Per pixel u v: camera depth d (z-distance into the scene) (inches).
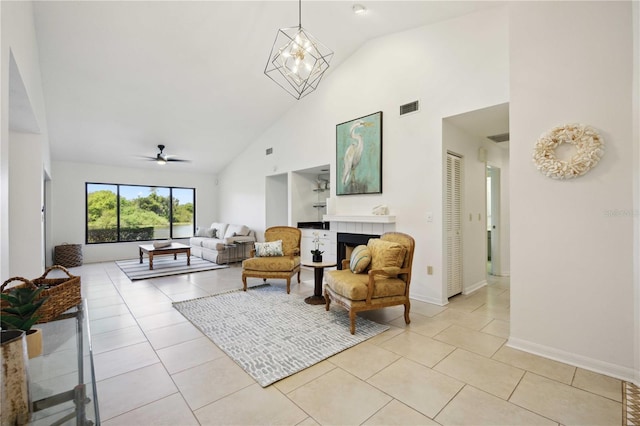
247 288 176.2
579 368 85.4
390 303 115.8
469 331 112.4
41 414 41.1
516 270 97.9
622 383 77.6
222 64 177.6
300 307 140.2
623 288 80.4
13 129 146.1
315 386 76.5
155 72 175.3
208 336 106.9
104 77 172.4
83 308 77.5
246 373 82.5
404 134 159.3
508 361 89.4
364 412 66.5
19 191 148.1
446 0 125.3
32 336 52.4
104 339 104.7
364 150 178.2
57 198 268.8
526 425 62.2
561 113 89.4
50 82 168.1
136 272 223.9
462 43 136.8
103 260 289.4
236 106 226.2
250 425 62.4
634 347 78.9
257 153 283.1
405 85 158.9
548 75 91.8
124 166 303.1
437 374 82.2
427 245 150.2
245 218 303.9
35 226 150.4
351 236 189.8
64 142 237.3
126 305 143.7
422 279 152.6
